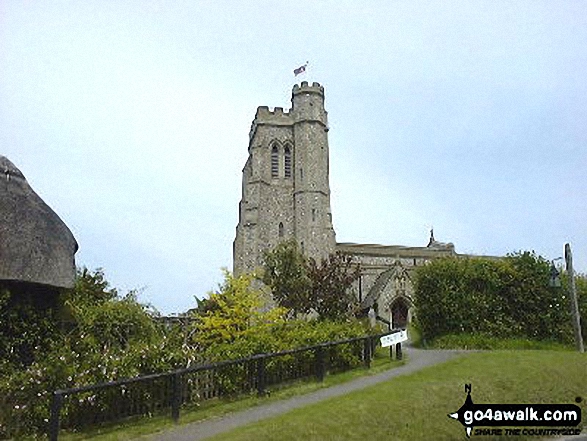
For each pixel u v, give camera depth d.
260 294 22.38
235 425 9.05
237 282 18.52
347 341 13.59
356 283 47.62
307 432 8.16
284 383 12.16
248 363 11.55
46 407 9.13
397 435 8.50
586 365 13.14
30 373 9.52
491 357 13.89
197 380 10.84
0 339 12.34
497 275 20.00
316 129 50.97
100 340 13.24
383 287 40.56
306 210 48.34
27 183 14.70
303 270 24.42
